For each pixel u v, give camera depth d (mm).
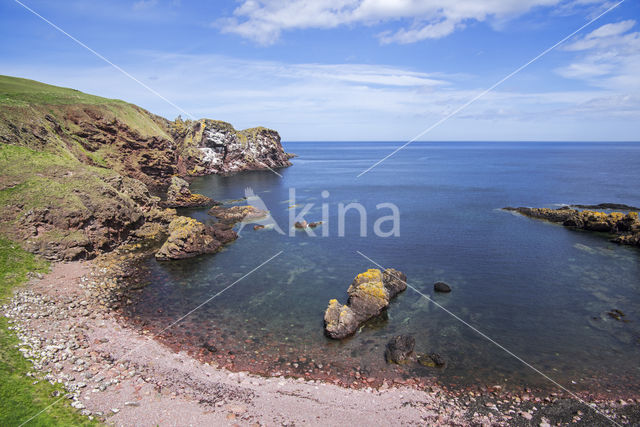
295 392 19453
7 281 28719
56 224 36656
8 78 84625
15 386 17375
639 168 147000
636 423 17500
